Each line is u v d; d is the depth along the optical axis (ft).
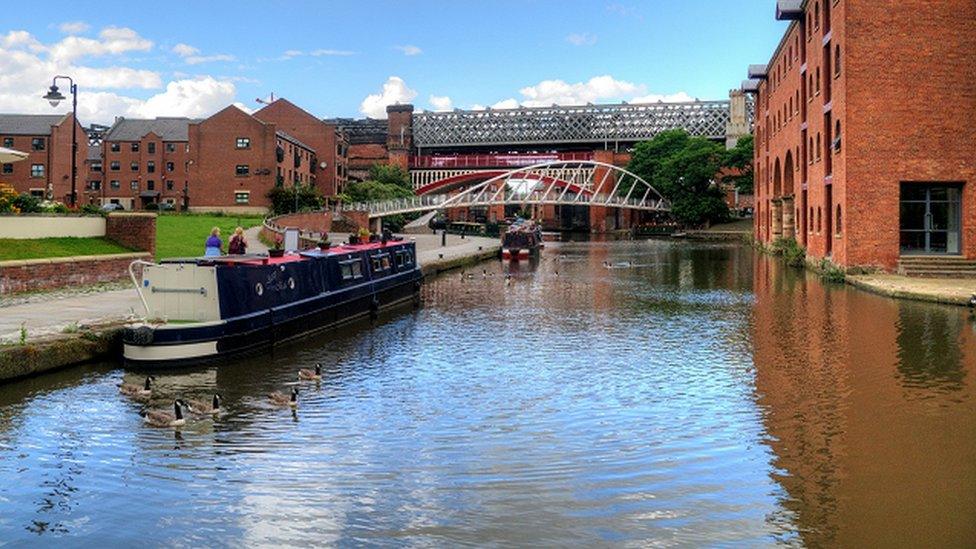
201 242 127.34
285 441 35.55
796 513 27.09
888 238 103.65
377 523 26.73
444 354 56.59
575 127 452.35
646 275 125.29
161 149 273.95
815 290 95.66
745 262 152.97
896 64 102.89
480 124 463.01
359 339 63.41
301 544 25.44
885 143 103.35
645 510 27.48
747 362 52.26
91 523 27.09
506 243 173.78
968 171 102.68
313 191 244.22
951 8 102.37
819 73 124.57
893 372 48.16
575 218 418.92
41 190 244.83
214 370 50.26
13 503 28.76
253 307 56.80
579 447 34.53
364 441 35.58
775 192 189.78
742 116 411.34
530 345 60.23
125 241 91.25
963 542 24.75
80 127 268.41
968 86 102.58
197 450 34.32
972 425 37.04
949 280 94.89
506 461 32.73
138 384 45.03
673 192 311.47
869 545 24.62
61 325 52.90
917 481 29.91
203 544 25.54
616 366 51.72
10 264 70.90
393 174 346.95
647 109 443.32
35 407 40.60
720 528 25.96
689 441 35.24
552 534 25.68
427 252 161.58
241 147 242.78
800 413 39.52
